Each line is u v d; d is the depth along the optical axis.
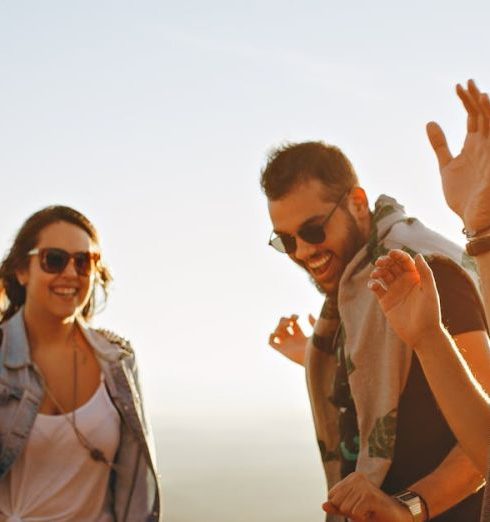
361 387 3.34
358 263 3.48
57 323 3.75
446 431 3.26
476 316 3.25
